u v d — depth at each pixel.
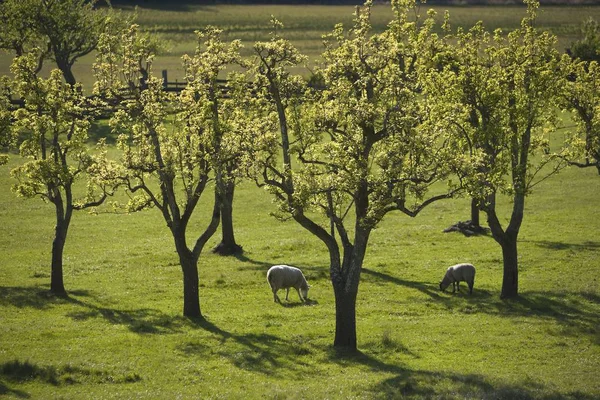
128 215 85.19
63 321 48.09
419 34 47.97
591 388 35.84
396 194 41.88
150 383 36.66
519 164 53.50
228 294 56.03
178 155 49.59
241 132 44.75
